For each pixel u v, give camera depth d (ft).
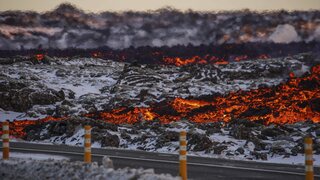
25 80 198.80
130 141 105.29
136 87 199.21
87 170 57.41
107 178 54.03
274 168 72.33
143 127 119.75
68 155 83.87
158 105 176.86
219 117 151.94
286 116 145.38
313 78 182.80
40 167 61.87
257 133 106.63
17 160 68.49
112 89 198.29
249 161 80.23
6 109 177.58
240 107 160.76
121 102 181.78
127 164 74.64
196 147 96.32
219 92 191.21
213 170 69.51
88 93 195.11
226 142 98.02
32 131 118.52
